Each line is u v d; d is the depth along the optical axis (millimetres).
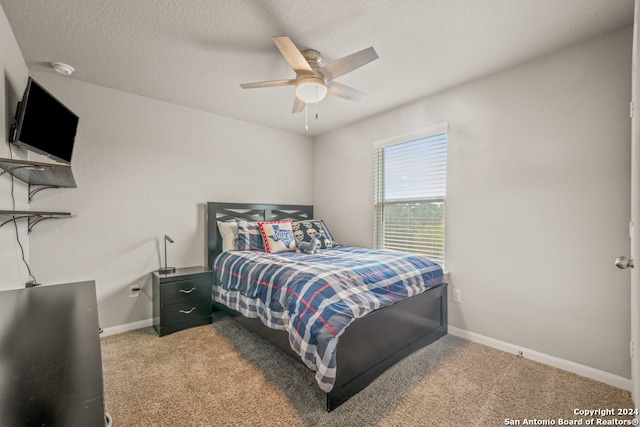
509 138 2389
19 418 439
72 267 2551
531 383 1907
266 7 1704
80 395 514
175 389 1834
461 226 2682
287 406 1673
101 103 2707
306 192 4359
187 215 3242
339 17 1792
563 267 2113
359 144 3705
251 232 3342
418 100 3035
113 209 2770
